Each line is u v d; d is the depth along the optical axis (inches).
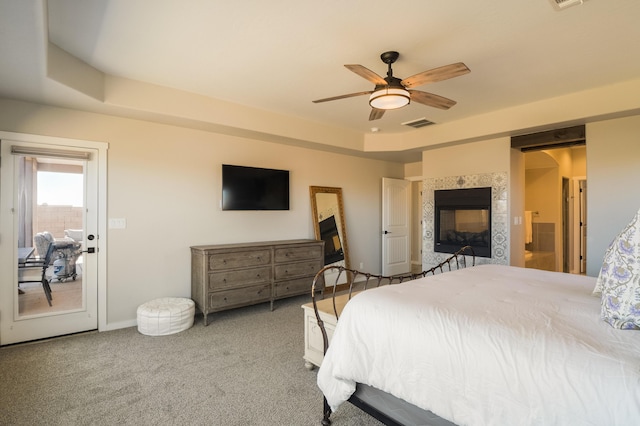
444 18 90.1
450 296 77.5
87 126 137.4
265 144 190.9
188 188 163.0
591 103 141.8
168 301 148.7
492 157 187.2
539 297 76.8
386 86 102.5
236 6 85.0
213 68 121.6
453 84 135.7
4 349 121.2
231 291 155.6
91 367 107.7
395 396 64.6
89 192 139.2
